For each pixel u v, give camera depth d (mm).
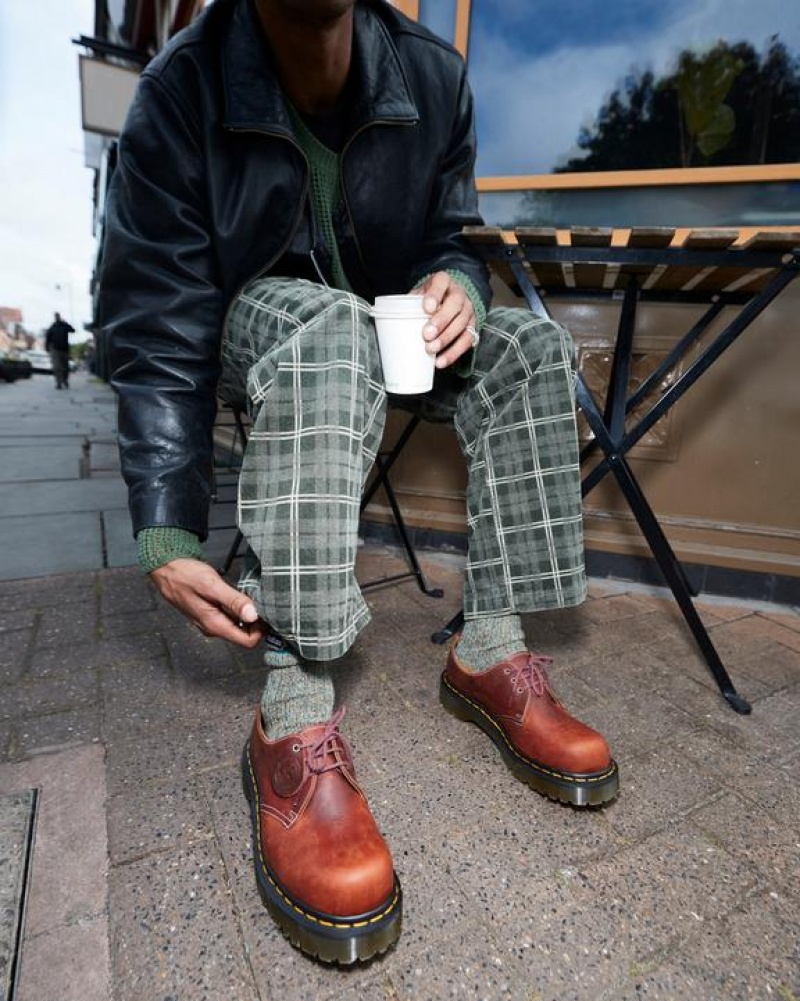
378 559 2266
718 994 751
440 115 1224
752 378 1922
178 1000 726
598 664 1554
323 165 1184
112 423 6543
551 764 1039
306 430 806
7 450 4520
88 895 852
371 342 903
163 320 913
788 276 1244
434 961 781
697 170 1956
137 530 833
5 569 2090
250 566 904
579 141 2123
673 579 1445
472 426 1166
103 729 1229
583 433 2064
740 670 1545
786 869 940
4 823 966
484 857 940
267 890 816
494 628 1188
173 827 978
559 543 1106
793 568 1933
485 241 1280
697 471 2014
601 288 1870
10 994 724
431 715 1300
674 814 1046
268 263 1058
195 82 986
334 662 1520
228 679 1426
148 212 957
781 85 1898
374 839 819
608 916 851
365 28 1122
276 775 885
